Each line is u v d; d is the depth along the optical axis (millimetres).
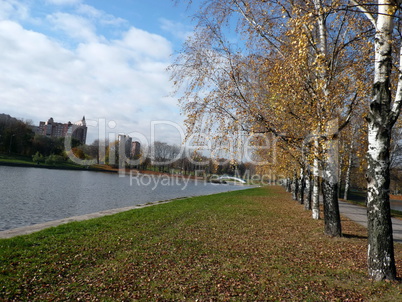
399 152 29891
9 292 5766
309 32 9430
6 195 26469
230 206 22438
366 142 10750
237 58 11031
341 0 9594
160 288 6230
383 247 6707
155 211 18016
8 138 89000
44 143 96000
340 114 11711
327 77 10305
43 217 18078
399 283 6504
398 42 8734
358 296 5988
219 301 5691
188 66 11133
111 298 5719
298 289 6324
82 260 7863
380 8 6824
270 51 12156
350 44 11008
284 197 34938
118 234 11047
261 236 11531
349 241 10695
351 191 63375
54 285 6285
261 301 5742
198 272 7230
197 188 58656
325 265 7918
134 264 7691
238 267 7680
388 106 6691
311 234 11922
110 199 29906
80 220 15070
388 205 6746
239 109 10469
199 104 10977
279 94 10305
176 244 9852
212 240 10625
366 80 10703
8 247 8555
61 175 61969
